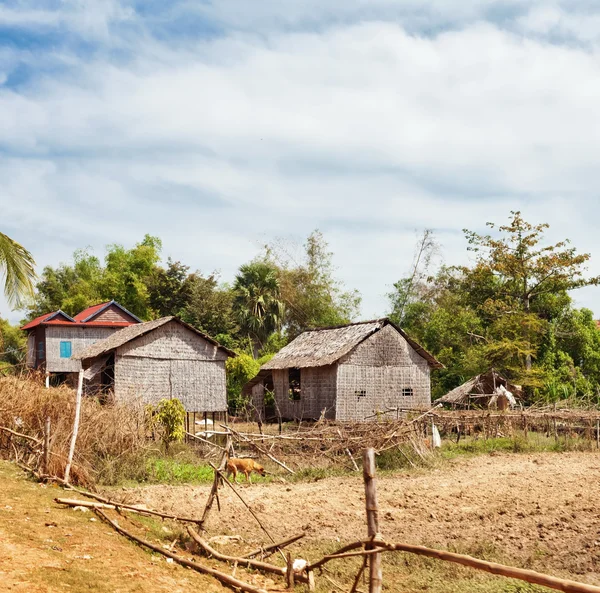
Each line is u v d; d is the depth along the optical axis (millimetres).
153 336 25438
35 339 43719
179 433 19219
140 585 6867
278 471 18047
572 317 44531
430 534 10938
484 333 45156
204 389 26422
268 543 10133
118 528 9094
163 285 53781
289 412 30688
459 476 17531
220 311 50438
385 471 18484
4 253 18625
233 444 18953
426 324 48719
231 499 13641
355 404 27953
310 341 32094
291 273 57938
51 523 8656
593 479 16812
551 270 43188
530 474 17812
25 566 6773
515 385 34406
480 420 25281
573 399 31812
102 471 14742
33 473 11977
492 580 8617
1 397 14523
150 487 14539
